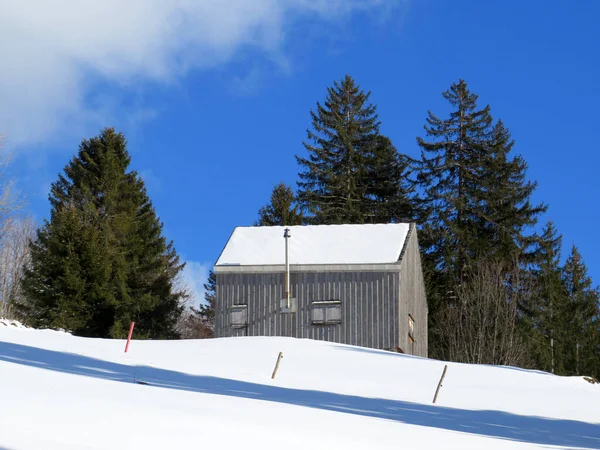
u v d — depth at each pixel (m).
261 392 17.83
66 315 39.12
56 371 14.96
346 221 56.81
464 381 24.58
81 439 7.73
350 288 34.50
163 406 11.03
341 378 23.02
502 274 51.22
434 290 51.94
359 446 9.70
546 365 49.31
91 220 46.31
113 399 11.04
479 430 14.98
